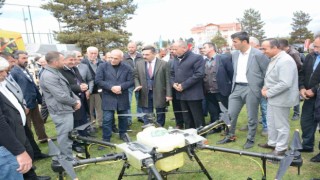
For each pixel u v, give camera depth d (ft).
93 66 20.22
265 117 17.93
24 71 17.61
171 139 9.09
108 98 16.81
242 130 19.44
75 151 16.22
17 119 9.73
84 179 13.23
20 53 17.28
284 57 12.96
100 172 13.94
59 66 13.14
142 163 8.11
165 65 18.57
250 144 15.89
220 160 14.48
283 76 12.80
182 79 17.20
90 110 21.15
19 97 12.98
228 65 17.83
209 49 18.90
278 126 13.65
